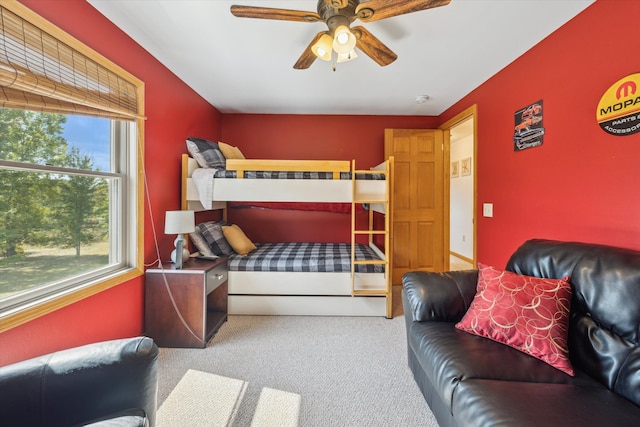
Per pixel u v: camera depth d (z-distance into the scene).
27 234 1.44
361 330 2.46
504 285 1.46
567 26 1.84
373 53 1.78
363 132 3.95
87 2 1.66
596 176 1.66
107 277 1.85
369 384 1.74
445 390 1.15
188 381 1.76
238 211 3.97
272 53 2.28
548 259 1.51
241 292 2.74
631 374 1.01
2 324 1.23
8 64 1.21
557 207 1.93
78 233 1.74
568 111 1.84
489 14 1.77
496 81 2.59
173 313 2.17
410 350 1.81
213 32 1.99
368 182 2.71
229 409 1.52
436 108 3.67
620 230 1.54
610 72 1.58
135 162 2.10
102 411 0.93
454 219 5.55
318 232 3.98
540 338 1.25
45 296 1.48
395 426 1.42
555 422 0.86
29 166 1.42
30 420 0.88
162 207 2.46
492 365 1.17
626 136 1.50
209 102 3.47
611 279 1.21
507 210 2.44
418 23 1.87
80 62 1.59
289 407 1.54
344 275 2.72
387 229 2.71
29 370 0.90
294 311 2.74
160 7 1.72
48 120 1.53
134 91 2.07
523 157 2.25
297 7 1.74
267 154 3.94
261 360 1.99
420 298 1.66
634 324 1.09
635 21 1.45
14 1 1.25
